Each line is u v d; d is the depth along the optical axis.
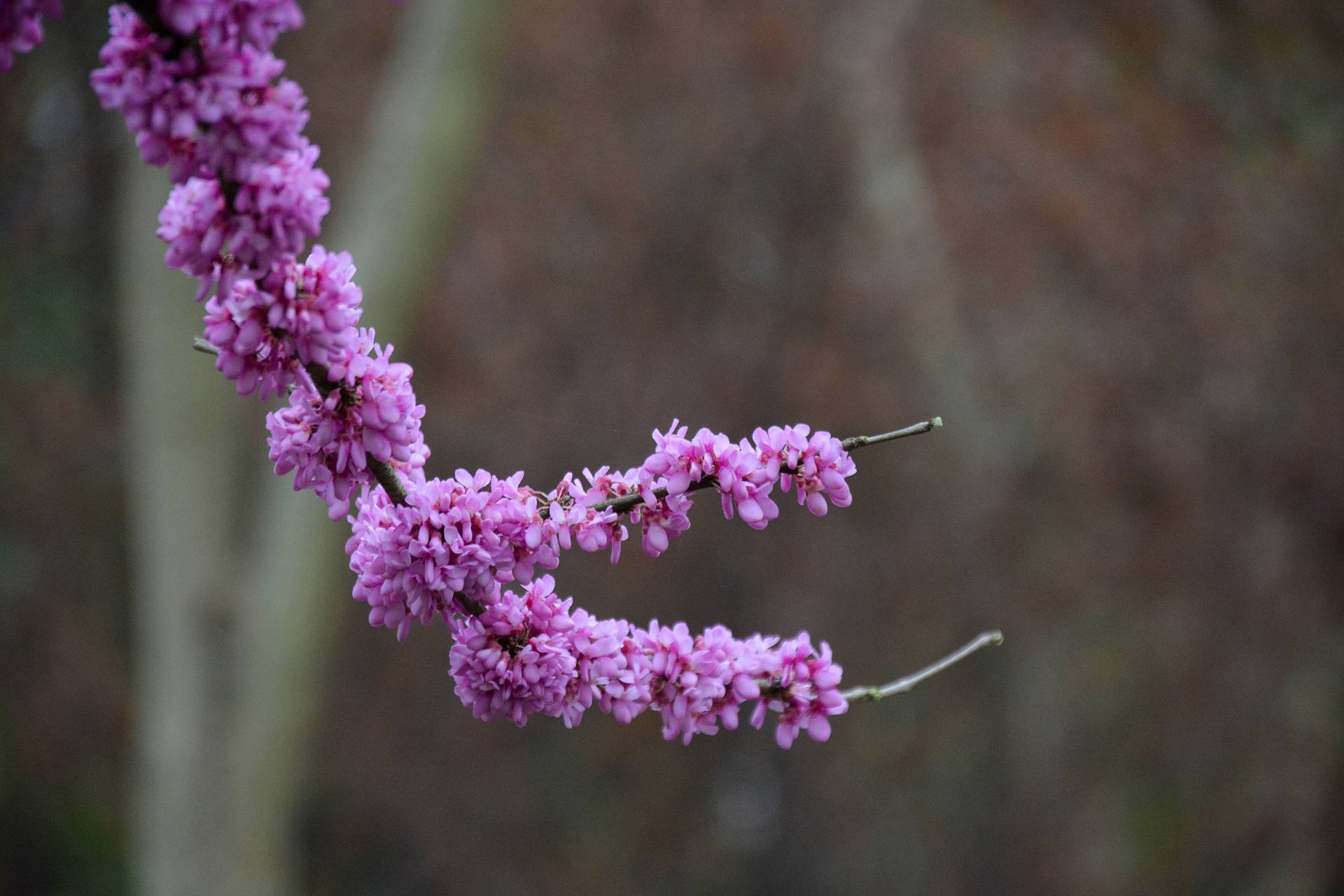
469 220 13.60
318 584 11.15
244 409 11.45
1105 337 12.26
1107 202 12.00
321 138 12.91
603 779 16.42
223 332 1.71
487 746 15.87
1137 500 12.46
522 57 13.14
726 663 1.99
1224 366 11.91
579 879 16.39
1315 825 12.29
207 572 10.74
